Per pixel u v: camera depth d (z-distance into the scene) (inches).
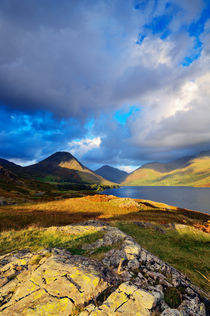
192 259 553.0
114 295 216.8
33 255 354.0
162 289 253.6
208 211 3786.9
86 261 316.2
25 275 275.9
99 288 231.8
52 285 236.5
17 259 338.3
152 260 346.9
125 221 1124.5
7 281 264.5
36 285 239.6
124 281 263.3
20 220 1168.8
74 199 2628.0
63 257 331.6
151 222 1187.9
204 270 466.6
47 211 1654.8
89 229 668.1
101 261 333.1
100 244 454.9
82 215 1503.4
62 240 534.3
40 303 206.5
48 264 291.0
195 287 288.5
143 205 2266.2
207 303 247.6
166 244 725.9
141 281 264.5
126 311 191.0
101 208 2016.5
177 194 7751.0
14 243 519.2
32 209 1743.4
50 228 706.2
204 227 1235.2
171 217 1528.1
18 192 3230.8
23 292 227.9
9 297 226.4
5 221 1119.6
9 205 2039.9
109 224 940.0
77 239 537.6
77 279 245.4
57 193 3909.9
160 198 6161.4
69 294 219.5
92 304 206.4
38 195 3373.5
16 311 196.7
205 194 7445.9
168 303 227.6
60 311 195.2
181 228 1049.5
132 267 310.7
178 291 255.0
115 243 451.2
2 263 331.6
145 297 212.1
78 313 193.8
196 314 209.8
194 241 825.5
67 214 1529.3
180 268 462.9
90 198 2615.7
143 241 706.8
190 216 1777.8
